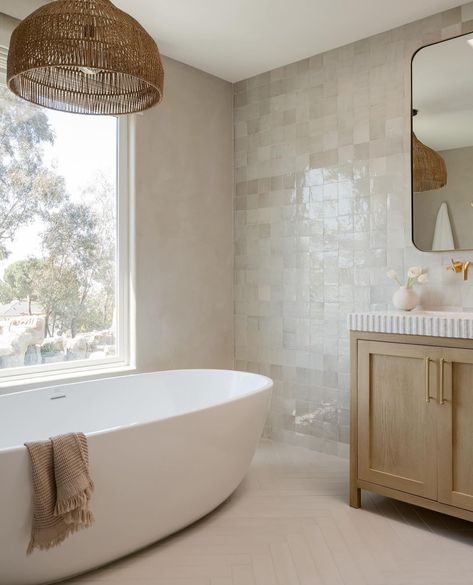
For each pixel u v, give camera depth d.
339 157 3.43
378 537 2.38
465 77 2.89
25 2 2.86
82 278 3.25
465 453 2.30
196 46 3.42
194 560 2.17
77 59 1.80
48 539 1.82
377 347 2.58
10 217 2.92
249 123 3.95
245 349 4.00
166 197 3.59
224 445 2.48
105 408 2.96
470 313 2.79
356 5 2.90
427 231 3.02
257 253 3.91
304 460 3.40
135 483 2.10
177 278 3.66
